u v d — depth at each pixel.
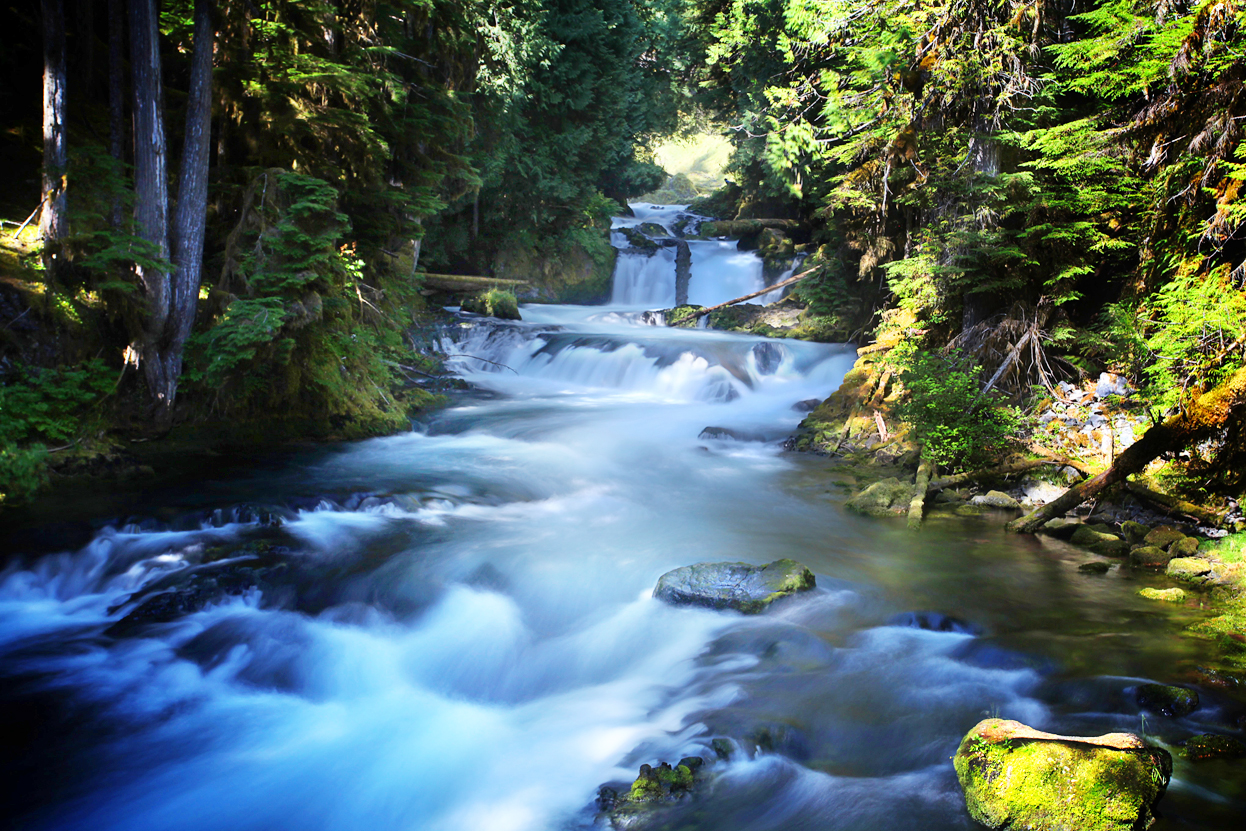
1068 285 11.84
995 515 10.12
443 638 7.09
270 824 4.83
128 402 11.09
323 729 5.84
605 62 28.41
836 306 22.16
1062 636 6.48
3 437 9.48
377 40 14.79
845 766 5.00
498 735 5.71
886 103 12.90
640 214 41.06
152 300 10.59
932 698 5.64
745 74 26.83
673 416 15.54
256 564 8.04
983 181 11.37
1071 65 10.91
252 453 11.91
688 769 4.85
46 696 5.97
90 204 10.43
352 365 14.09
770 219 33.22
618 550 8.77
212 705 6.08
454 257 28.69
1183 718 5.23
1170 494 9.24
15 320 9.98
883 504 10.34
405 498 10.10
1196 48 9.03
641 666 6.54
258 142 13.35
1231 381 8.27
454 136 16.20
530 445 13.41
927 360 11.86
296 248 11.45
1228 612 6.97
